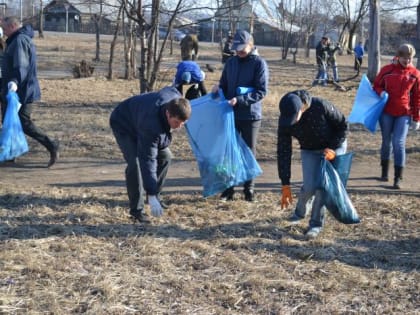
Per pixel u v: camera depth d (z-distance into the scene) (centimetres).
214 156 674
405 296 488
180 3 1144
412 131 1236
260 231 621
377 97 807
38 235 586
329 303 470
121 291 473
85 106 1544
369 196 761
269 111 1500
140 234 598
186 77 739
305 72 3161
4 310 437
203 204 704
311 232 607
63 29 6488
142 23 1166
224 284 491
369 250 583
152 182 558
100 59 3369
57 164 895
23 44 816
